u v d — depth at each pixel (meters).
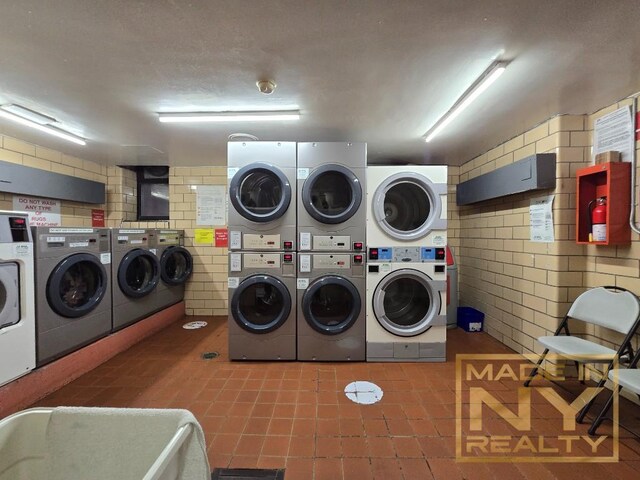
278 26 1.49
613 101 2.25
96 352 2.73
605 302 2.17
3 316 1.98
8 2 1.31
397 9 1.37
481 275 3.72
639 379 1.68
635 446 1.75
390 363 2.80
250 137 2.98
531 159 2.56
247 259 2.80
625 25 1.47
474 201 3.57
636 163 2.11
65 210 3.76
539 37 1.57
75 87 2.08
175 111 2.48
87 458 0.95
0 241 1.96
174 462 0.87
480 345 3.21
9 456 0.93
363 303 2.81
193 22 1.46
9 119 2.63
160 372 2.62
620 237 2.15
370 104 2.36
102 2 1.32
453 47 1.66
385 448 1.73
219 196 4.34
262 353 2.82
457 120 2.65
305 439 1.80
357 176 2.77
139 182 4.62
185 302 4.38
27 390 2.10
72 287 2.63
